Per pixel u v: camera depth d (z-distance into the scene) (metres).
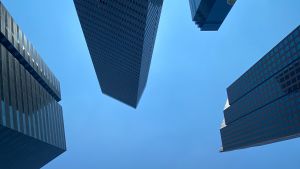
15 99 98.81
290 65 134.88
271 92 154.50
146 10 134.00
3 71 94.81
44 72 154.00
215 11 175.38
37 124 117.25
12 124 89.31
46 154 143.88
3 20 105.69
